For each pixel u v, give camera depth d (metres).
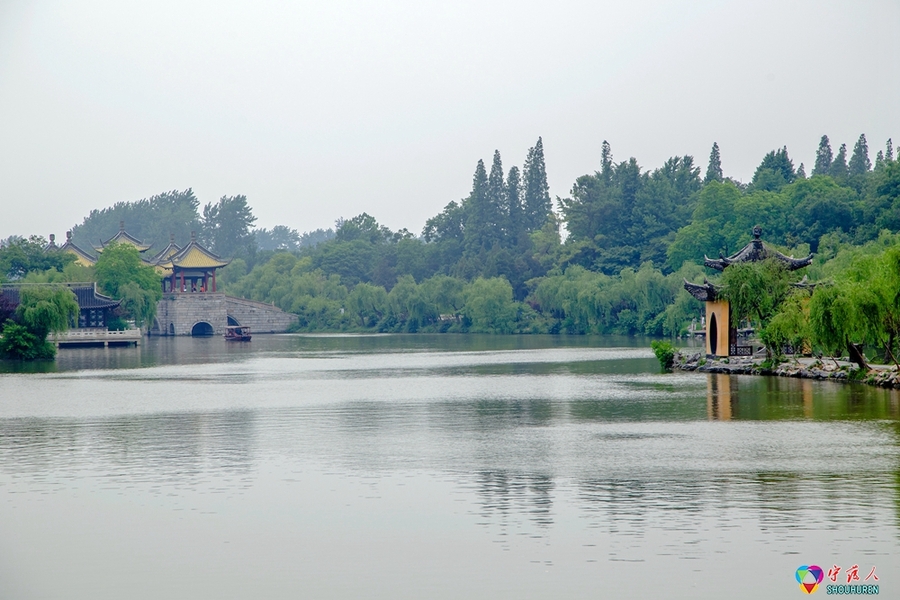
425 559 29.19
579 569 28.12
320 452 45.69
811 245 165.00
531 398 68.69
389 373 96.31
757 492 35.94
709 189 190.62
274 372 99.31
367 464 42.53
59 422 56.81
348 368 105.00
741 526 31.67
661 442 47.09
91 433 52.09
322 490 37.50
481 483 38.38
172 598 26.61
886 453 42.94
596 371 93.44
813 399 61.41
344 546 30.47
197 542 31.05
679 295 154.50
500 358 119.00
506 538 30.94
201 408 64.12
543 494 36.34
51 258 191.62
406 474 40.28
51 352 124.00
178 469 41.69
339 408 63.72
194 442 48.88
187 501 35.97
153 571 28.56
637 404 62.66
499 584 27.16
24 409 63.78
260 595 26.72
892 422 51.66
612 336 178.38
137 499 36.31
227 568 28.72
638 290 173.12
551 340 168.00
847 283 70.31
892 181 163.25
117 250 182.12
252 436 50.84
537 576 27.69
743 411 57.06
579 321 189.75
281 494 36.88
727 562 28.47
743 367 81.62
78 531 32.28
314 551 30.08
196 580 27.83
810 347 82.69
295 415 59.94
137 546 30.72
